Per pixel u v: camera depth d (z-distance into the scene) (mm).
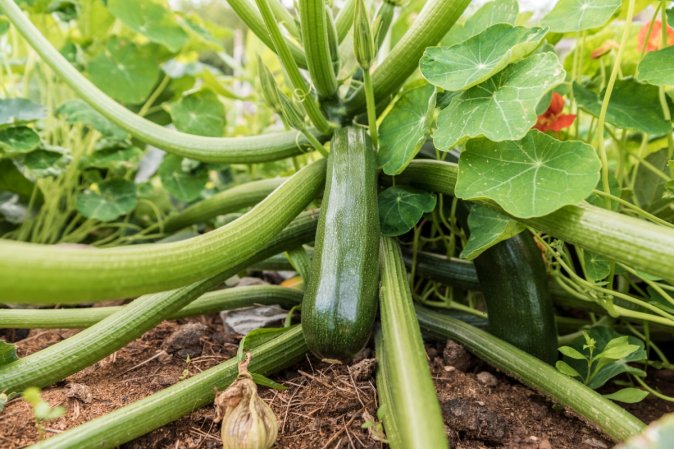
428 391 312
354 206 404
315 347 369
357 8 396
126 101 752
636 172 564
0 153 632
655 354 536
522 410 412
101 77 729
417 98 474
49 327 458
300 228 510
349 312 362
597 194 396
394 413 353
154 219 805
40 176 649
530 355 415
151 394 404
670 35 509
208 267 351
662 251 309
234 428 328
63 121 733
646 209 553
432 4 450
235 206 655
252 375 381
